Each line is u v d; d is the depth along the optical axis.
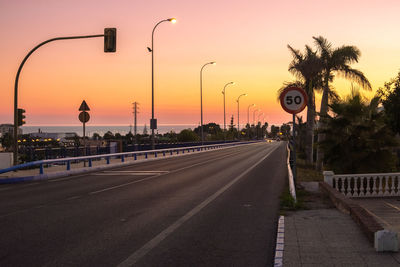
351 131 16.12
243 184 15.70
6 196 12.83
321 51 29.45
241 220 8.60
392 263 5.16
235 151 53.97
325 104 29.41
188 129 78.69
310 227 7.37
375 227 6.39
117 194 12.92
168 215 9.21
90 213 9.50
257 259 5.75
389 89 23.62
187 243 6.68
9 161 20.47
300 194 12.14
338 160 15.98
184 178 18.25
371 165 15.55
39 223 8.35
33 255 5.97
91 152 31.52
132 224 8.22
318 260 5.34
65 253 6.07
